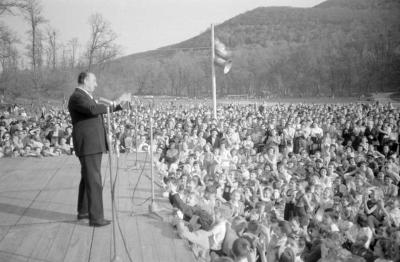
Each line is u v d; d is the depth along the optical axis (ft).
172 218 22.54
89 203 20.66
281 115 97.86
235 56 359.46
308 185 40.83
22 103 173.58
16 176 31.65
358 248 28.04
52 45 193.77
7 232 20.06
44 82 186.19
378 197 40.06
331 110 110.63
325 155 57.67
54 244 18.80
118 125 73.05
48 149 55.06
